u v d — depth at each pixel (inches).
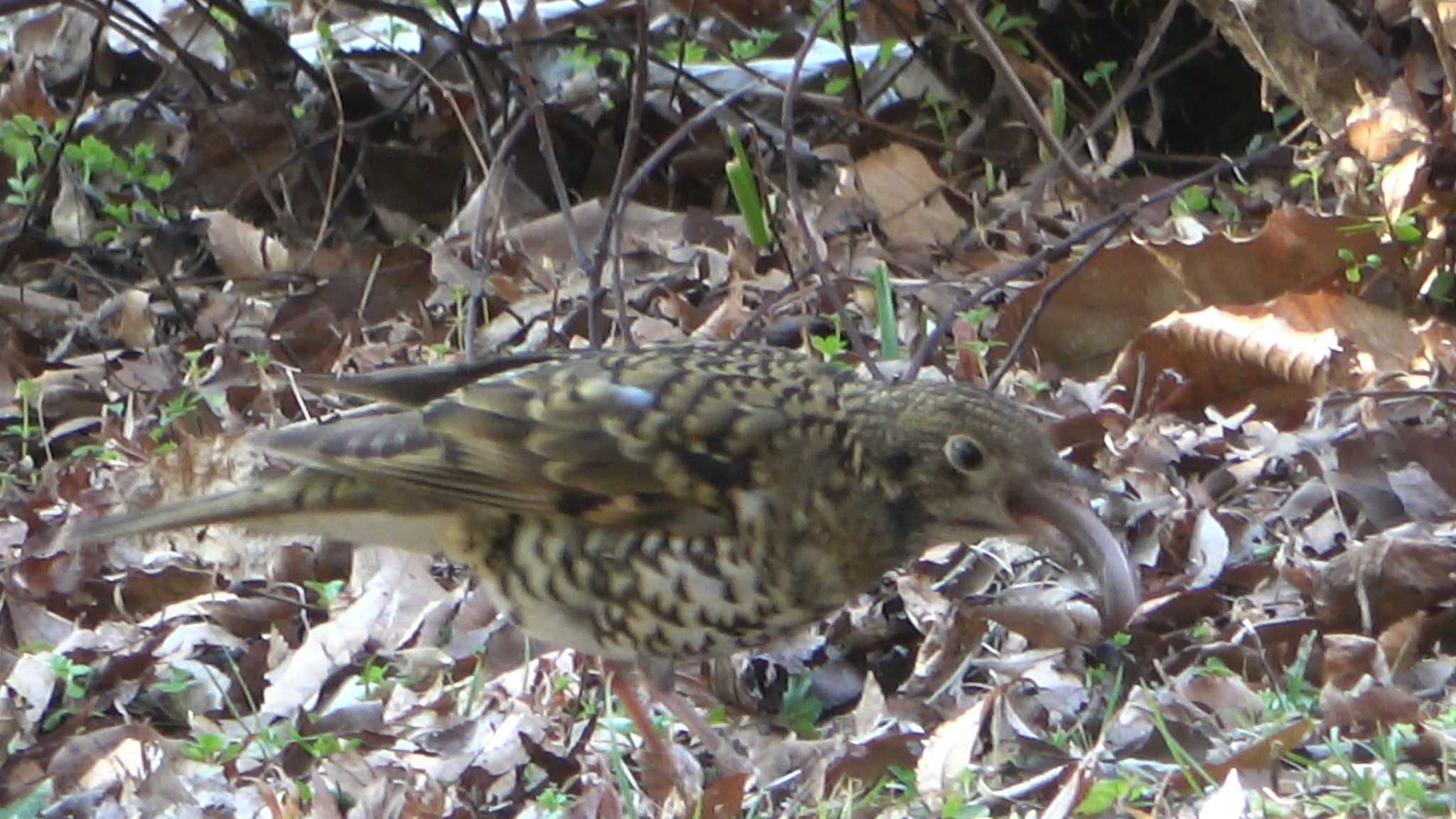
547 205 681.0
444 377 363.6
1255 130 673.6
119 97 749.3
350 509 356.5
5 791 383.9
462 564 421.7
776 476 339.6
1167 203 597.6
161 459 489.7
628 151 541.0
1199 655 391.2
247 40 685.9
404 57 665.6
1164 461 455.5
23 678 410.3
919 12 700.0
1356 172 545.6
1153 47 616.1
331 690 411.5
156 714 413.7
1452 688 372.8
